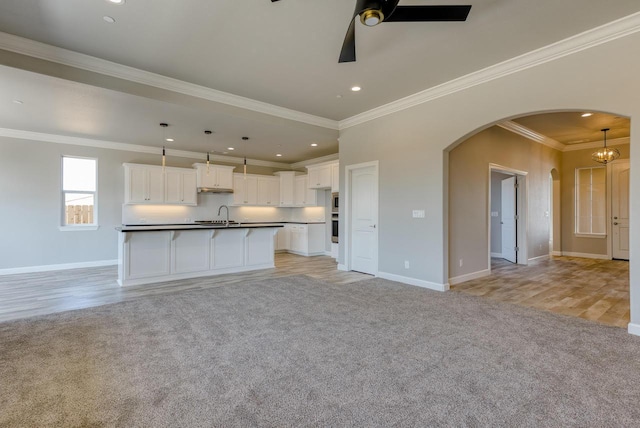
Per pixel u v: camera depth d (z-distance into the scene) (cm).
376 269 524
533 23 282
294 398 183
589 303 379
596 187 741
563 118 545
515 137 618
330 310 344
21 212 575
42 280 505
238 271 574
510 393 188
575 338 270
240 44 317
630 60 278
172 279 502
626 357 235
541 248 711
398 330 287
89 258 639
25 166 577
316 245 819
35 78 336
